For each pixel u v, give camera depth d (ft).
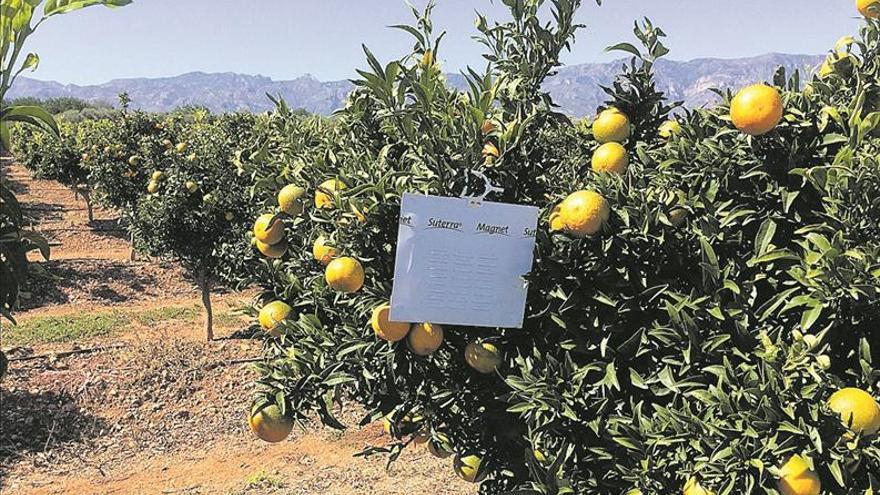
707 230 6.31
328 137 9.37
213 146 28.50
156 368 25.26
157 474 19.31
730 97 7.07
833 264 5.46
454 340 7.55
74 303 36.88
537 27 7.56
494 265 6.70
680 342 6.17
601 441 6.88
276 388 7.80
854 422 5.22
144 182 43.57
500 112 7.29
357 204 6.84
